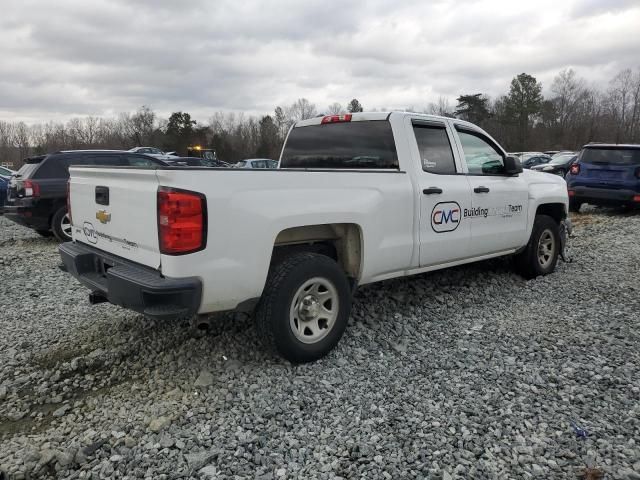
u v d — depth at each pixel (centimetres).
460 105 7206
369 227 407
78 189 419
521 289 568
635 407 315
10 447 285
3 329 468
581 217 1215
